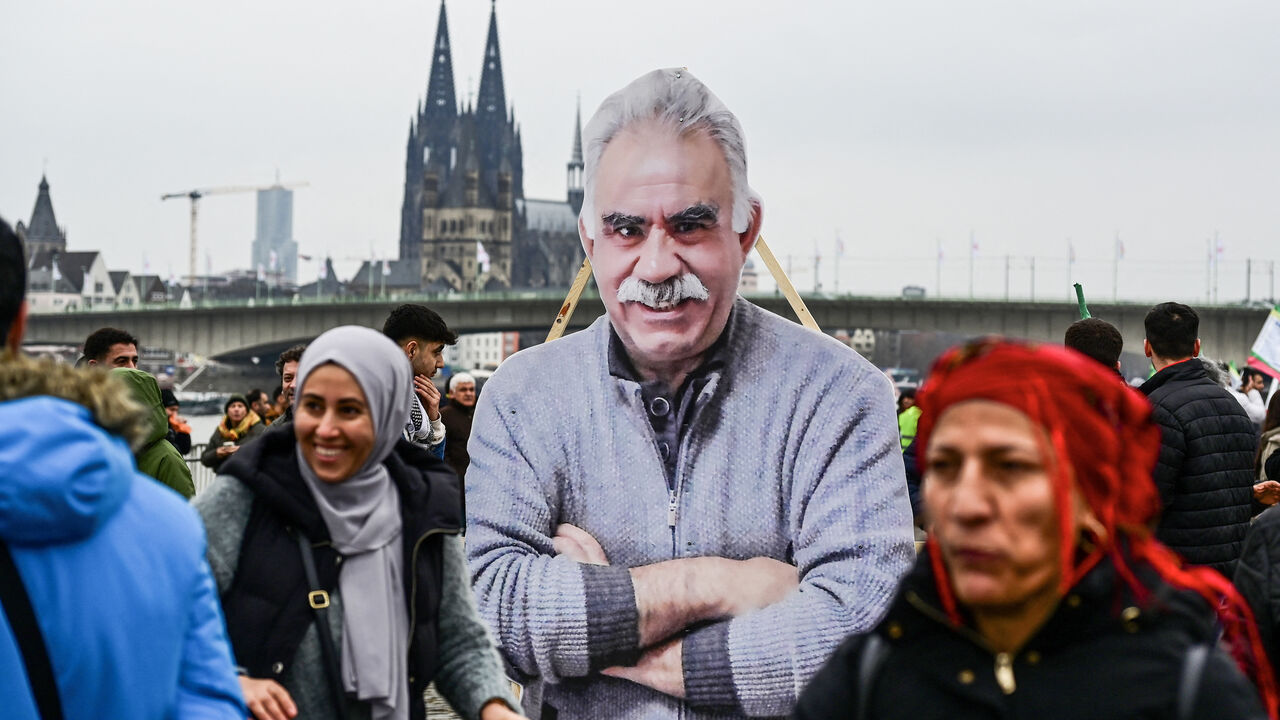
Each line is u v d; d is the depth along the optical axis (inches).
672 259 225.1
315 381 155.2
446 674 162.4
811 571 219.5
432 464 167.6
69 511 105.9
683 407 223.9
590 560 224.2
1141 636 91.8
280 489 156.1
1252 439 270.5
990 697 91.7
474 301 3400.6
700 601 219.3
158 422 253.6
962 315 2942.9
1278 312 588.1
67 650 106.6
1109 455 92.7
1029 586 91.9
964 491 92.4
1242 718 89.5
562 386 228.2
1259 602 160.1
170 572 112.4
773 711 215.6
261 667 153.3
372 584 156.4
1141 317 2773.1
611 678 220.7
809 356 224.1
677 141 226.8
